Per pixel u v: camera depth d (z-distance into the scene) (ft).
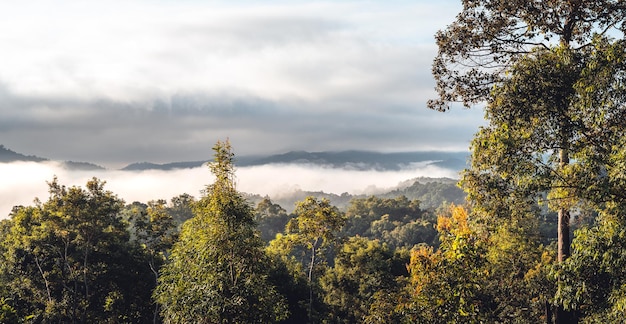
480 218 61.52
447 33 66.33
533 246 101.55
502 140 49.19
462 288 43.16
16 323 46.96
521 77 49.32
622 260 40.93
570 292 45.50
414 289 47.01
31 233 122.21
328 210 130.93
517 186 52.06
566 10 59.00
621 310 42.09
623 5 56.39
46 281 119.34
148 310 132.26
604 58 44.93
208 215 54.95
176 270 56.29
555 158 52.39
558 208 57.00
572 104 47.50
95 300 127.24
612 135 47.29
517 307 73.05
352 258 166.81
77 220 122.31
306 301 144.56
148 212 135.03
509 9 61.77
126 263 130.72
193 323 52.65
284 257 151.12
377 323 46.06
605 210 45.52
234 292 53.47
